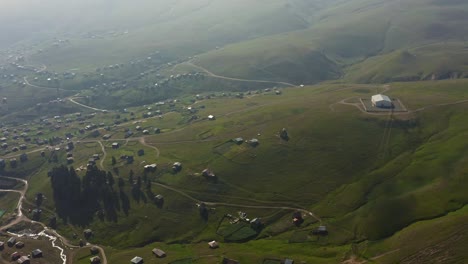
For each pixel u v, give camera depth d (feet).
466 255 601.21
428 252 628.28
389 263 627.05
